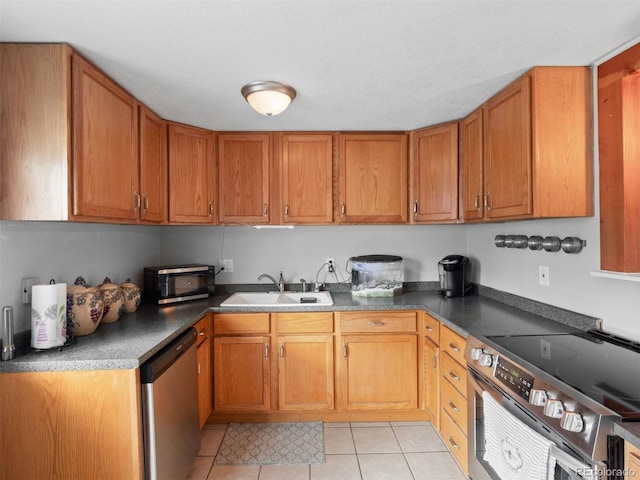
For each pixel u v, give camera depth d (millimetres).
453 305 2305
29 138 1358
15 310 1481
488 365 1426
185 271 2496
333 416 2404
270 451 2084
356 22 1245
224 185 2504
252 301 2779
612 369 1186
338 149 2535
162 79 1680
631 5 1165
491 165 1965
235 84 1748
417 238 2900
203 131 2441
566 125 1623
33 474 1305
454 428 1874
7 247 1446
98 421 1318
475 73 1665
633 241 1453
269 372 2334
